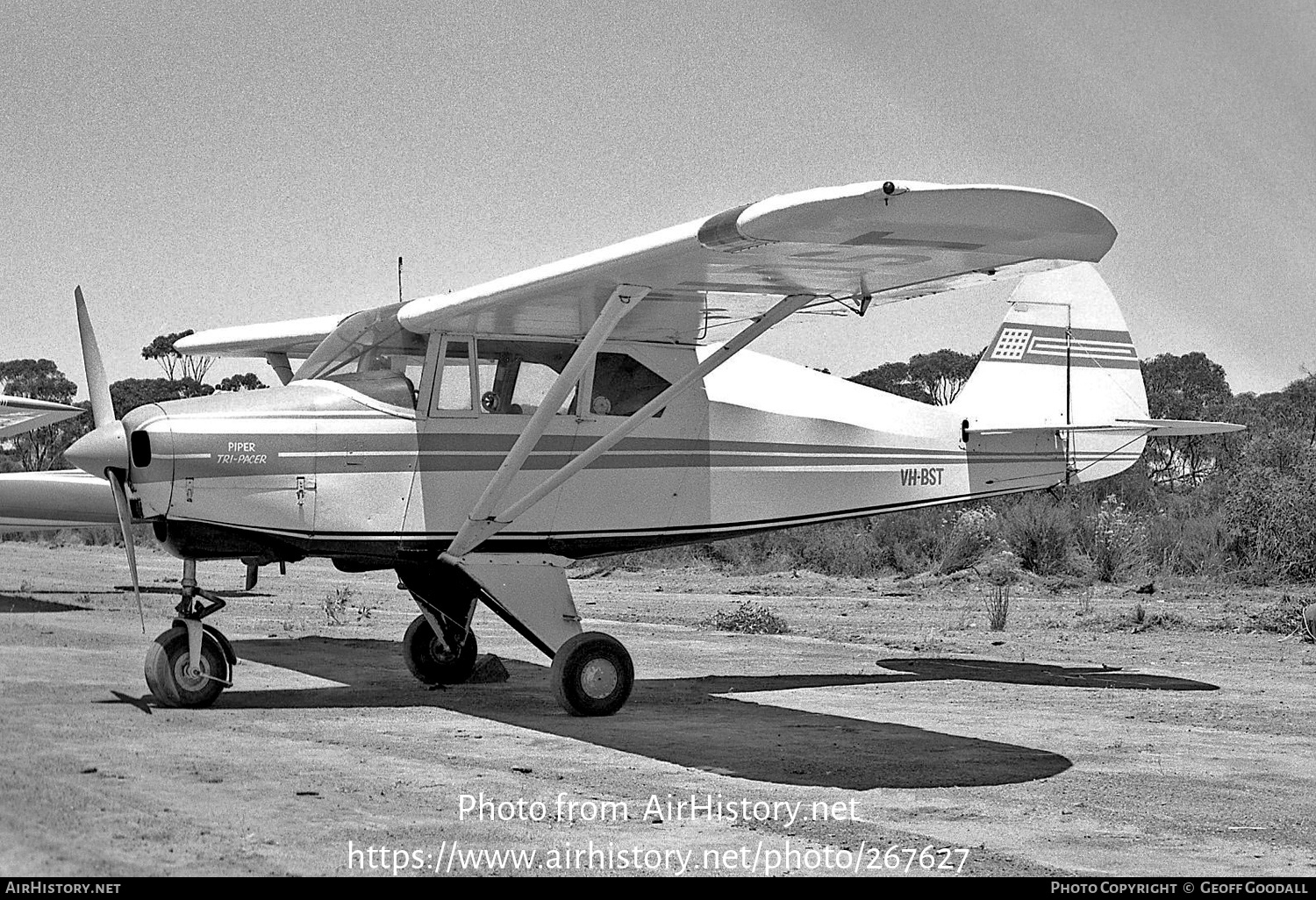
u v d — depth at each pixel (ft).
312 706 27.68
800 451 33.22
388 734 24.35
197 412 26.94
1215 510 77.41
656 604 56.70
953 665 37.22
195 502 26.45
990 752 24.00
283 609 52.13
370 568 29.76
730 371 32.68
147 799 17.89
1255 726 27.27
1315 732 26.58
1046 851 17.20
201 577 71.97
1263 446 79.15
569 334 29.96
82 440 26.81
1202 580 67.36
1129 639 43.88
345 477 27.66
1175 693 32.04
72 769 19.70
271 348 41.09
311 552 27.89
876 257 23.89
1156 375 161.58
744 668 36.11
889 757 23.26
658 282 26.09
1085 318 39.14
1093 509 81.00
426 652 31.60
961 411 36.96
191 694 26.61
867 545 81.30
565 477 28.45
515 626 28.60
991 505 87.76
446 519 28.45
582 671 27.32
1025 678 34.65
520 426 29.19
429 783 19.97
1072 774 22.12
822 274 25.50
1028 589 65.05
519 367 29.45
